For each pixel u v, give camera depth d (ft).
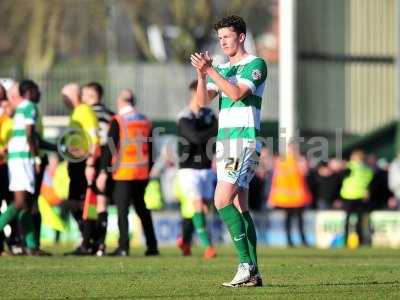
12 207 128.36
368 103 251.80
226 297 79.20
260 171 216.74
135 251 159.02
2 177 131.95
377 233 215.51
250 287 85.81
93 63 373.20
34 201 131.44
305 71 242.37
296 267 109.29
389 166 236.63
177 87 261.44
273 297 79.10
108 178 135.44
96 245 135.85
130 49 391.04
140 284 89.56
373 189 208.54
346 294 81.15
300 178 204.64
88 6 371.15
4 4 382.22
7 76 246.47
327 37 246.47
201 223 137.39
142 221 135.64
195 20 369.71
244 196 86.48
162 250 168.66
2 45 387.96
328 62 246.68
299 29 241.35
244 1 373.61
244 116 83.71
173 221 213.25
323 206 227.20
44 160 132.67
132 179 132.36
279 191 204.64
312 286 87.20
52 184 189.47
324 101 245.65
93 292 83.41
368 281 92.07
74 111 136.36
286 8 234.38
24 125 127.13
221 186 84.33
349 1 249.34
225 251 165.68
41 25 377.09
